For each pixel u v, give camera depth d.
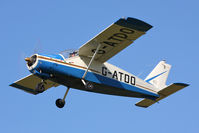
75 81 62.66
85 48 61.44
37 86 60.94
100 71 64.38
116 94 69.31
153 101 75.12
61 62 61.00
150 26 57.03
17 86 72.12
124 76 67.81
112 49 61.88
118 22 56.16
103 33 58.28
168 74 77.25
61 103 65.56
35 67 59.31
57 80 62.22
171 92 71.88
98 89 66.00
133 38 59.50
